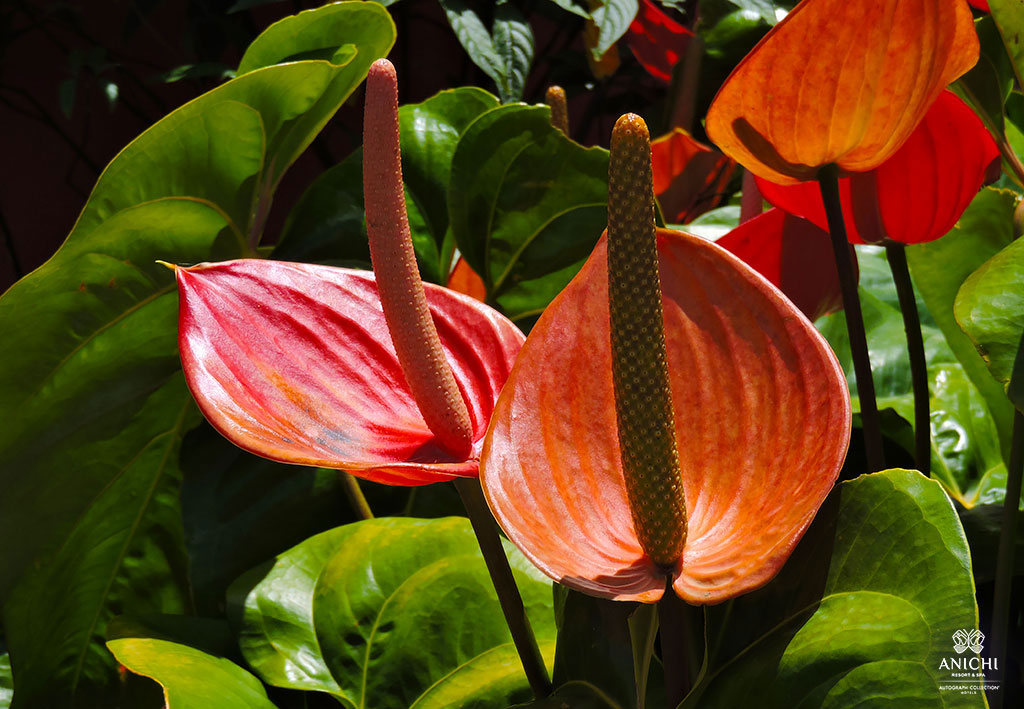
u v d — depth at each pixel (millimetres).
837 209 736
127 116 1977
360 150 904
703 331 704
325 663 775
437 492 874
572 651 737
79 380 824
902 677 652
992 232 862
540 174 883
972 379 873
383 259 726
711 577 665
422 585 787
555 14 1701
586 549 680
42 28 1806
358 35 821
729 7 1230
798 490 671
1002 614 760
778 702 664
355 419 737
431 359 726
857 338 758
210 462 857
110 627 790
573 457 695
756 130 717
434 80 2154
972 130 756
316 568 801
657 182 1294
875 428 766
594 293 710
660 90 1935
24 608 833
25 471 825
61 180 1926
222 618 829
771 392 692
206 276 739
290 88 791
